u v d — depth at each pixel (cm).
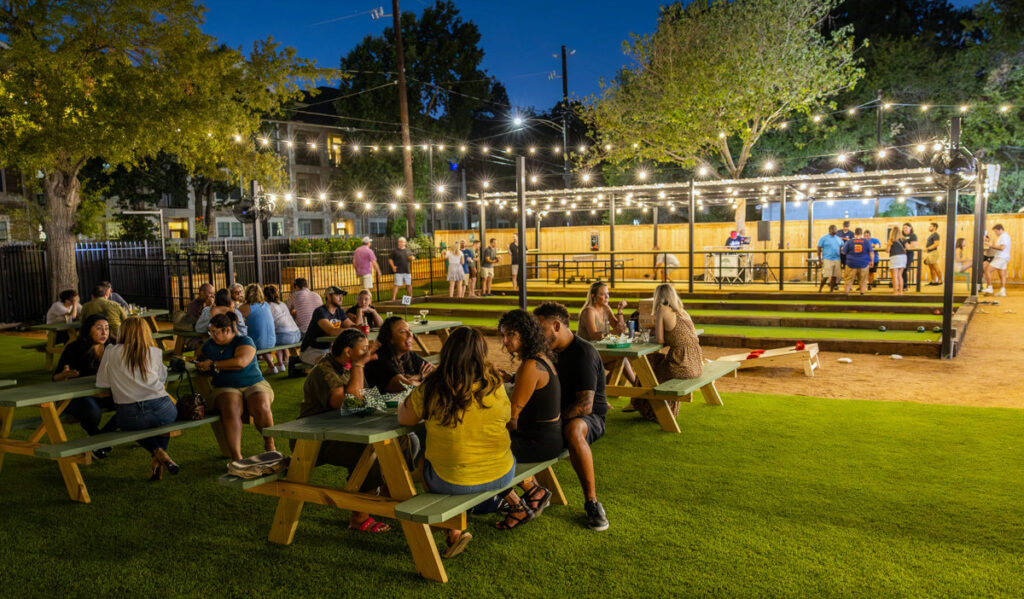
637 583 347
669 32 2002
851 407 705
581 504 458
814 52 1952
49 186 1508
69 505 479
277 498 488
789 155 2559
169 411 519
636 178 2959
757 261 2209
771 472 509
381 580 360
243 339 558
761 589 337
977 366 914
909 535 394
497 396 371
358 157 3584
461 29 3756
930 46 2630
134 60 1444
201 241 2356
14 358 1141
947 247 962
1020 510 426
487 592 343
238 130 1588
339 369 467
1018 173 2416
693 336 665
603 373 468
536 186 4447
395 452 379
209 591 352
